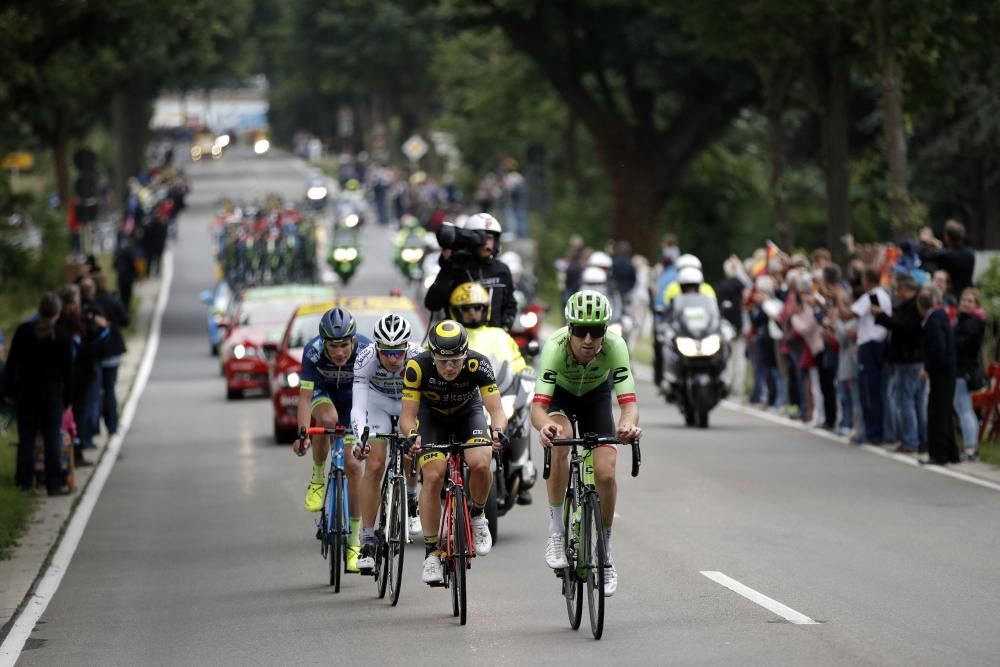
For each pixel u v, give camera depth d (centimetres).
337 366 4400
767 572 4441
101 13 14638
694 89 18750
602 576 3638
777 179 12525
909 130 9769
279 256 15638
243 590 4497
